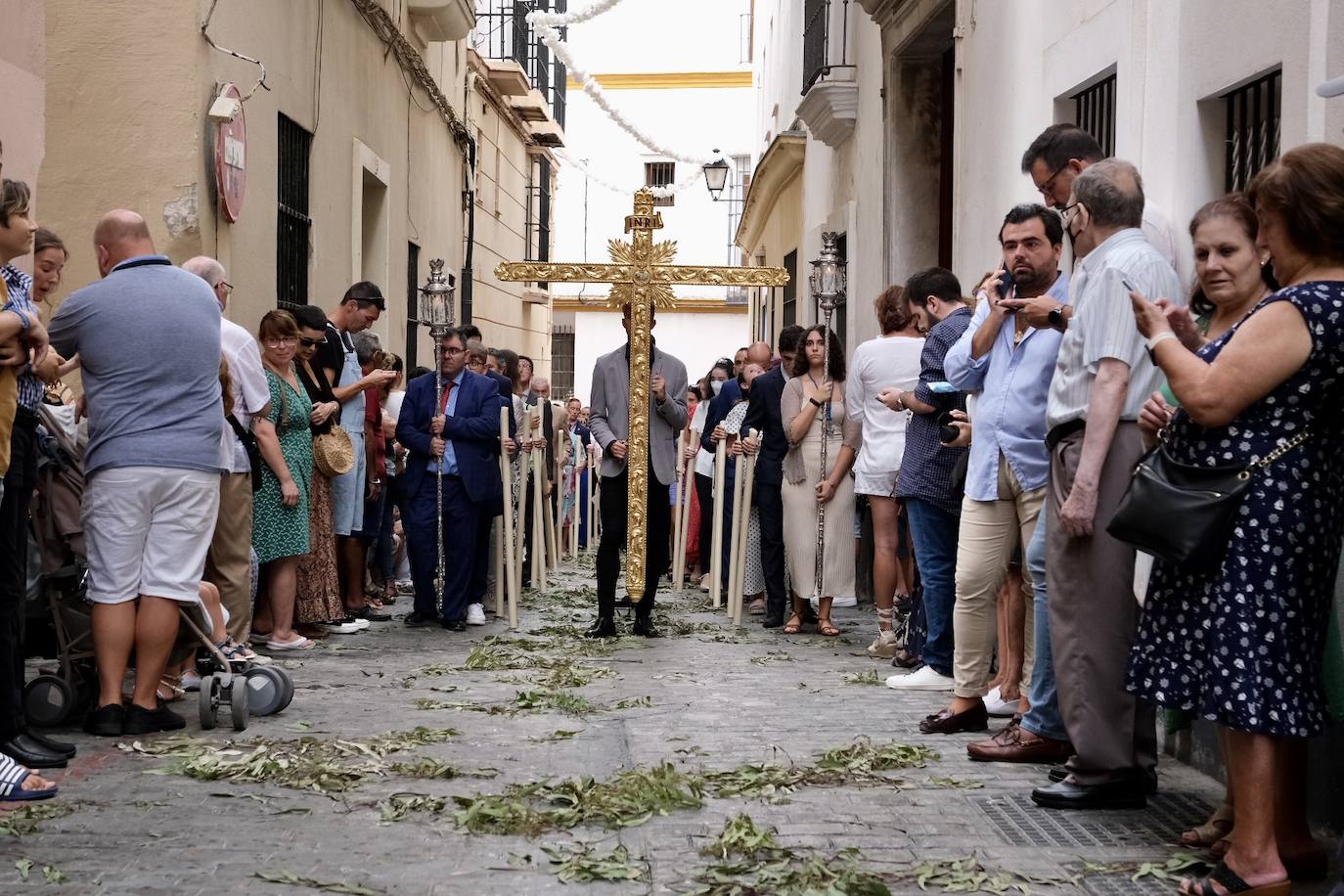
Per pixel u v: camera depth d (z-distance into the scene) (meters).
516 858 4.68
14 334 5.29
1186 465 4.40
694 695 7.82
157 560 6.62
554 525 15.77
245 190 10.64
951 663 8.12
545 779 5.75
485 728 6.82
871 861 4.71
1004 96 10.23
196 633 6.89
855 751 6.19
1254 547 4.30
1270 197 4.37
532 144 29.31
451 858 4.68
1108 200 5.46
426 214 18.84
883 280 14.26
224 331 8.49
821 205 19.22
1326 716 4.39
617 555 10.52
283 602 9.38
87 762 5.98
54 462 6.59
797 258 21.98
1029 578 6.63
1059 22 9.04
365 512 11.09
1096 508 5.38
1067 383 5.54
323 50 13.16
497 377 12.00
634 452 10.30
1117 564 5.39
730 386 13.06
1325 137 5.81
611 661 9.12
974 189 10.98
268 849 4.75
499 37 24.11
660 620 11.31
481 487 10.66
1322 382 4.28
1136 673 4.55
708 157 27.42
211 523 6.82
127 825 5.03
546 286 32.03
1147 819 5.27
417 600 10.88
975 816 5.28
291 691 7.07
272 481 9.09
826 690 8.05
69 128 9.72
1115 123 8.06
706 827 5.08
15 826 4.98
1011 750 6.16
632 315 10.42
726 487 12.90
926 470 7.98
